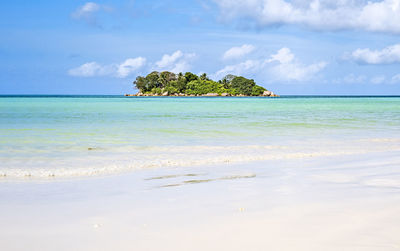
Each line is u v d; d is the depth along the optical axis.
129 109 51.81
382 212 5.66
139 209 6.21
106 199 7.00
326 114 40.28
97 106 62.31
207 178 9.14
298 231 4.88
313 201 6.46
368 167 10.50
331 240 4.55
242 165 11.16
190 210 6.07
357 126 24.80
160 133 20.27
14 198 7.16
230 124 26.39
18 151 14.03
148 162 11.57
